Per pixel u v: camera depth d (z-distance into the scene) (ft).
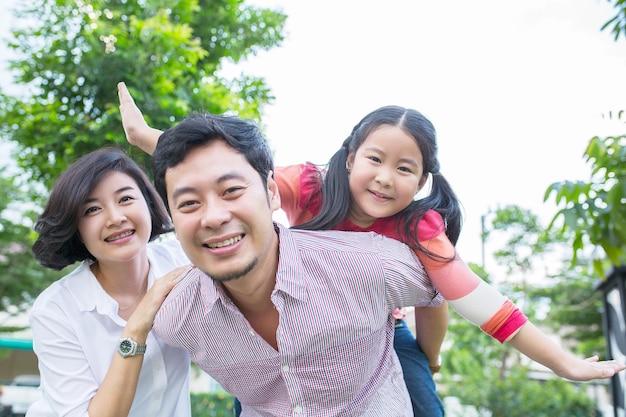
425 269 5.08
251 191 4.35
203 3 20.45
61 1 16.33
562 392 27.91
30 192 26.96
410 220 5.20
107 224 5.40
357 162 5.44
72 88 16.42
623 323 16.34
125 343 5.09
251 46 21.35
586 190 8.20
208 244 4.29
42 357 5.46
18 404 15.43
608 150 8.43
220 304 4.64
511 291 35.73
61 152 16.87
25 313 34.30
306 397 4.82
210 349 4.90
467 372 28.99
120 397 5.04
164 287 5.28
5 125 18.01
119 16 16.71
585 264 36.32
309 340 4.61
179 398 6.12
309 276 4.69
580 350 38.75
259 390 5.04
